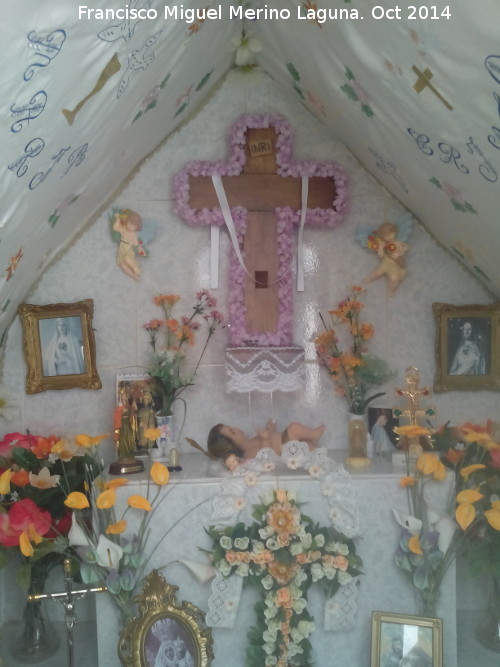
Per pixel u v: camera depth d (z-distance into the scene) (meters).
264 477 2.16
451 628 2.13
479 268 2.53
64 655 2.20
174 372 2.50
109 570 2.03
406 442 2.36
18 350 2.49
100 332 2.55
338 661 2.14
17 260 2.02
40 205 1.83
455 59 1.49
